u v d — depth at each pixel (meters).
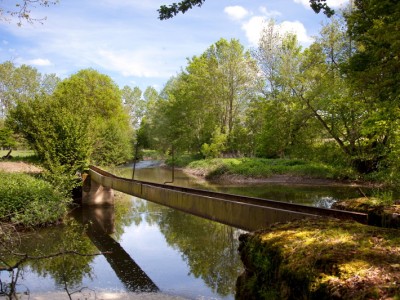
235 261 8.52
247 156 35.91
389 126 13.84
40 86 44.59
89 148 17.84
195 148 41.16
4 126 31.44
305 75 23.14
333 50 22.20
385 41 12.45
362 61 14.97
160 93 54.38
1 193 11.52
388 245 2.73
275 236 3.25
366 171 21.16
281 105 24.81
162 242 10.37
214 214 5.34
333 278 2.38
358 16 15.72
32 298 6.37
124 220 13.59
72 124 16.92
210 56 37.53
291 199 16.81
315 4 5.37
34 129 19.38
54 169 15.30
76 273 7.82
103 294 6.63
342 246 2.77
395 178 14.90
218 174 27.19
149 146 53.69
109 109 44.16
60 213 12.44
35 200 11.92
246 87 35.66
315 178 23.88
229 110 37.50
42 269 8.07
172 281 7.30
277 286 2.85
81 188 17.16
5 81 41.12
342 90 20.86
